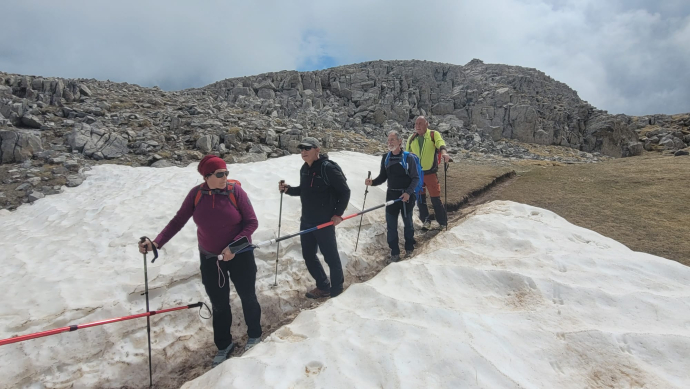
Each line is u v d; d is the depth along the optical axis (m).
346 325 4.02
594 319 3.95
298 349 3.69
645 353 3.43
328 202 5.23
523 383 3.10
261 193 8.48
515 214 6.95
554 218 6.79
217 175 4.06
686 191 7.77
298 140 15.76
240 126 17.23
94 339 4.53
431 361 3.33
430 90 36.12
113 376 4.34
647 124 40.75
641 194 7.98
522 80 42.50
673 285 4.45
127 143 13.99
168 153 13.30
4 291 5.32
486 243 5.87
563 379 3.26
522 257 5.25
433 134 7.52
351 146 17.77
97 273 5.67
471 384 3.09
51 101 17.30
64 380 4.18
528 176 11.40
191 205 4.25
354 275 6.64
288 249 6.50
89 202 9.21
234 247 4.14
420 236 7.81
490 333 3.70
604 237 5.92
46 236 7.40
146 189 9.30
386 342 3.64
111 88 22.39
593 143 33.81
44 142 13.43
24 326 4.51
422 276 4.94
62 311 4.75
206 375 3.62
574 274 4.72
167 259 6.07
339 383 3.20
